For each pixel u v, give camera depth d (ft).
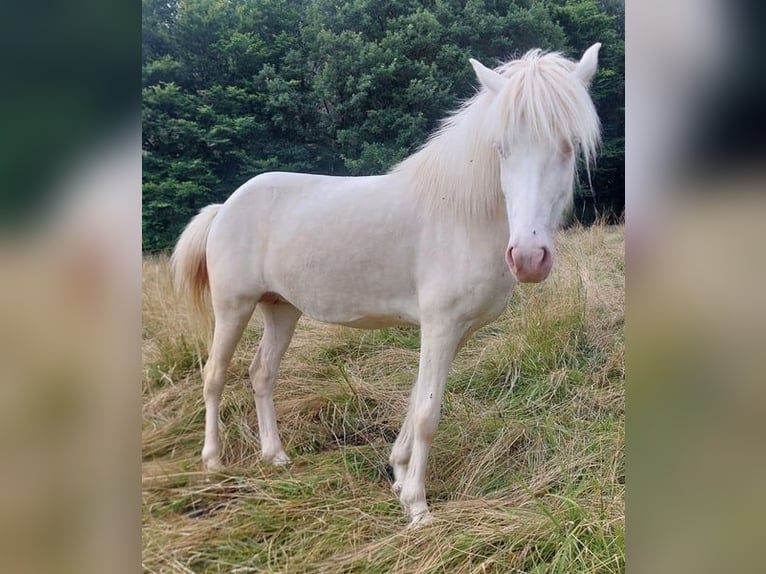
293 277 6.09
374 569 5.19
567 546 5.16
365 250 5.71
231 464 6.82
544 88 4.47
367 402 7.97
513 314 9.37
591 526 5.46
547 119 4.38
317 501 6.07
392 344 9.24
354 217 5.76
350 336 9.26
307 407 7.76
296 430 7.43
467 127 5.24
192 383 8.05
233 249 6.31
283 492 6.20
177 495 6.09
